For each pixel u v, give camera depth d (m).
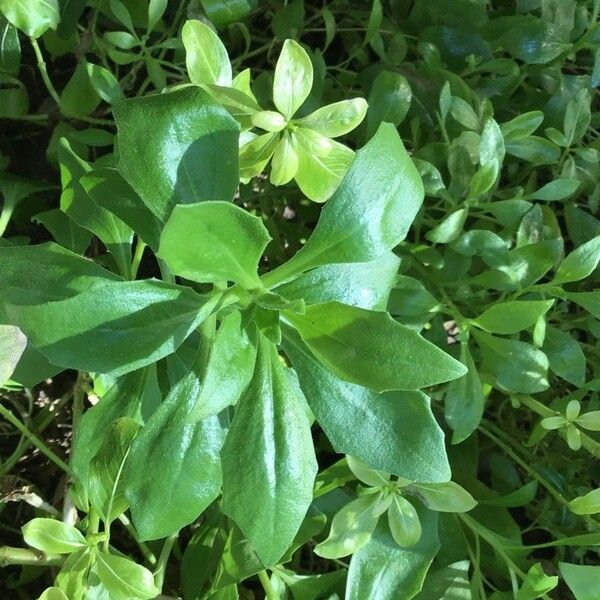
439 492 0.30
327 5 0.42
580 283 0.39
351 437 0.24
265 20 0.43
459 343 0.39
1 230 0.34
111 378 0.28
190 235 0.19
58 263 0.25
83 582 0.26
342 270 0.25
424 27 0.40
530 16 0.37
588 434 0.37
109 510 0.26
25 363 0.27
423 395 0.23
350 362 0.22
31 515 0.37
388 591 0.30
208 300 0.23
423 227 0.39
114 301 0.21
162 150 0.22
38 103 0.41
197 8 0.36
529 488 0.34
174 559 0.37
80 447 0.26
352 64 0.44
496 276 0.33
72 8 0.34
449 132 0.38
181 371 0.28
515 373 0.32
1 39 0.33
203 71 0.26
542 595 0.30
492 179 0.33
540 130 0.40
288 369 0.27
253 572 0.30
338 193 0.23
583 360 0.34
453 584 0.32
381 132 0.23
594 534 0.31
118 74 0.40
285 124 0.26
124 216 0.26
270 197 0.39
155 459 0.23
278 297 0.22
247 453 0.23
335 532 0.30
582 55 0.43
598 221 0.38
